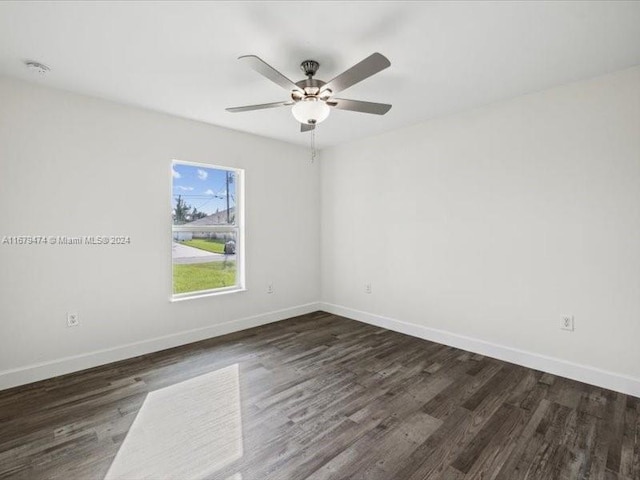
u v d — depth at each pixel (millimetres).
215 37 1979
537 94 2773
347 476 1648
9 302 2514
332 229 4668
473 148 3188
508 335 3014
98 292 2920
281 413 2191
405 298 3830
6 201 2482
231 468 1697
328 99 2246
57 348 2725
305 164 4617
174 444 1881
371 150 4117
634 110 2344
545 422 2082
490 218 3098
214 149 3643
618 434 1957
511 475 1658
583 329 2600
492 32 1937
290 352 3252
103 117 2904
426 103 3033
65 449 1835
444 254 3455
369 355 3180
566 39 2006
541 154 2770
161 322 3311
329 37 1982
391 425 2061
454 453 1811
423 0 1658
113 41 2016
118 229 3018
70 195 2760
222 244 3912
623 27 1883
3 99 2457
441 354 3195
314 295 4805
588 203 2551
